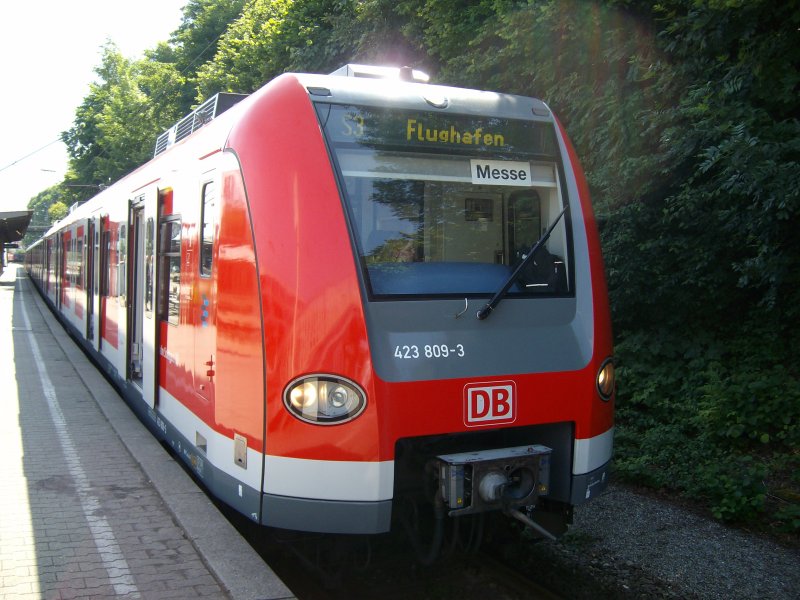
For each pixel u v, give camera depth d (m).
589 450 4.55
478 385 4.21
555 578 5.01
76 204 19.22
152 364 6.61
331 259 4.08
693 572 5.06
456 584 4.91
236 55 21.67
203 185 5.18
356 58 14.94
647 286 8.64
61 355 12.96
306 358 3.98
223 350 4.57
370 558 4.96
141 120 34.34
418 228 4.45
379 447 3.95
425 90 4.71
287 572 5.13
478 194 4.66
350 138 4.38
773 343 7.89
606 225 8.55
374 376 3.97
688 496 6.37
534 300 4.59
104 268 10.51
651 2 7.95
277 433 4.04
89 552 4.34
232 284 4.47
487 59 10.11
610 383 4.76
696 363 8.18
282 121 4.37
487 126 4.76
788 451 6.93
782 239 6.89
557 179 4.94
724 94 6.50
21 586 3.88
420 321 4.21
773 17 6.35
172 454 7.41
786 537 5.64
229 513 5.76
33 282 45.09
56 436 7.12
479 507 4.16
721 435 7.16
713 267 8.06
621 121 8.09
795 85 6.53
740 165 6.04
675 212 7.88
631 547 5.48
